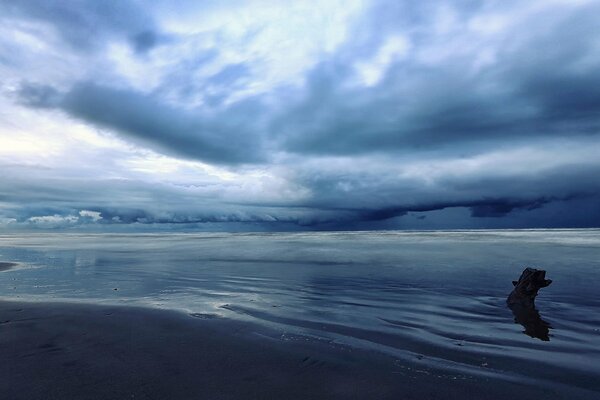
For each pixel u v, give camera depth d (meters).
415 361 5.15
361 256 21.36
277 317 7.65
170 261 20.06
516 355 5.38
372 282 12.05
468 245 31.06
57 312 8.02
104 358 5.25
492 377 4.59
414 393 4.16
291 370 4.83
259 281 12.66
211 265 17.83
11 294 10.38
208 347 5.74
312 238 53.16
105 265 18.25
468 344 5.90
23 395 4.12
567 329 6.64
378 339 6.17
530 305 8.45
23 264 18.88
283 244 36.75
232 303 9.05
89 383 4.41
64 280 13.19
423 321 7.28
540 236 51.62
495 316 7.61
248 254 24.23
